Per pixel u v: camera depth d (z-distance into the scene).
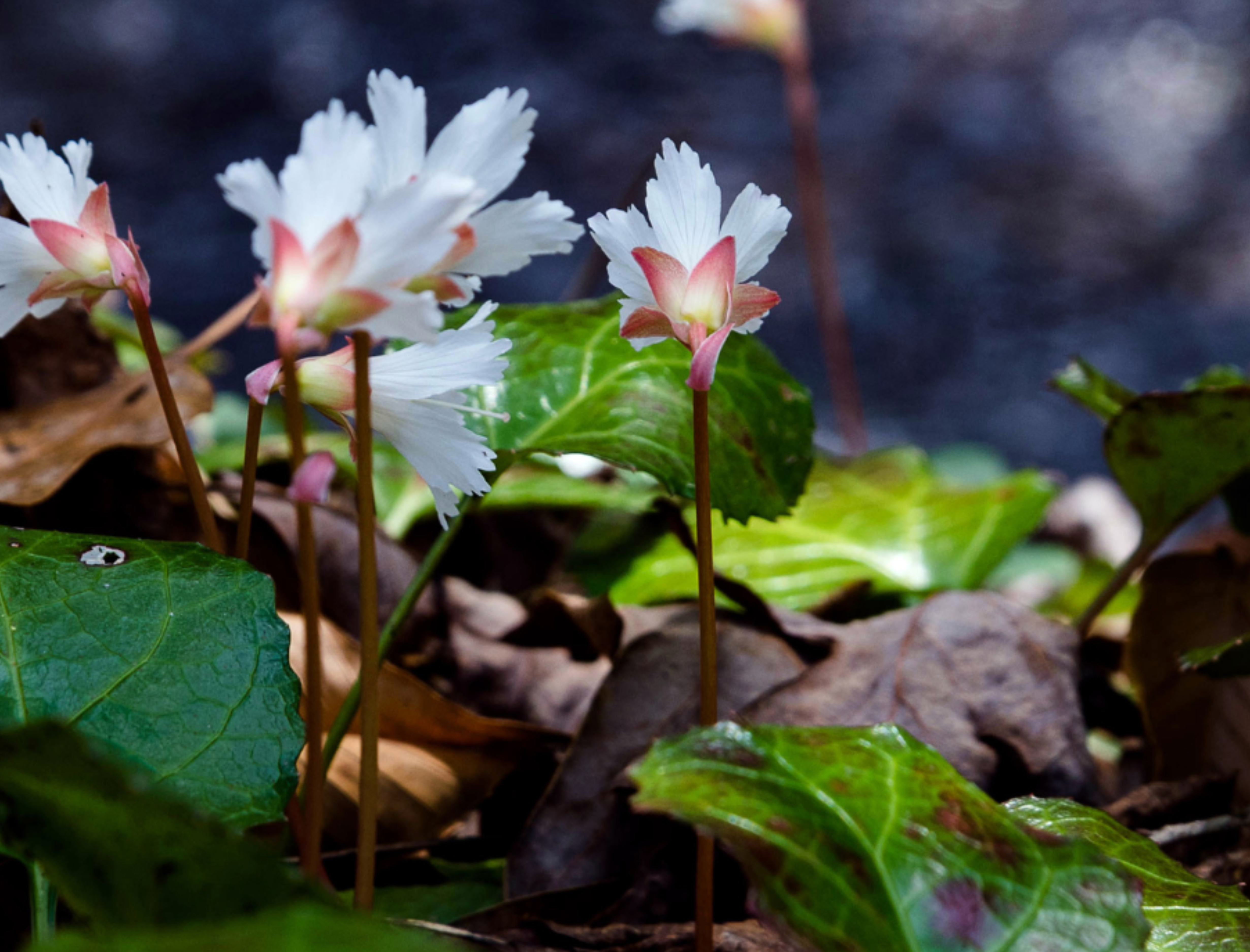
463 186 0.37
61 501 0.50
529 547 0.70
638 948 0.43
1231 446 0.50
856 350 3.38
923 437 2.94
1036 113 4.42
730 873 0.45
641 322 0.39
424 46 4.21
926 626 0.48
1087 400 0.61
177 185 3.59
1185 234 3.93
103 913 0.37
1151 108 4.49
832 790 0.39
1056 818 0.43
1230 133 4.34
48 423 0.52
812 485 0.74
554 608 0.54
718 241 0.40
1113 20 4.90
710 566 0.40
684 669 0.48
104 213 0.39
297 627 0.49
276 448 0.69
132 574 0.42
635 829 0.46
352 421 0.40
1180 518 0.53
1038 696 0.47
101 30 4.07
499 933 0.43
